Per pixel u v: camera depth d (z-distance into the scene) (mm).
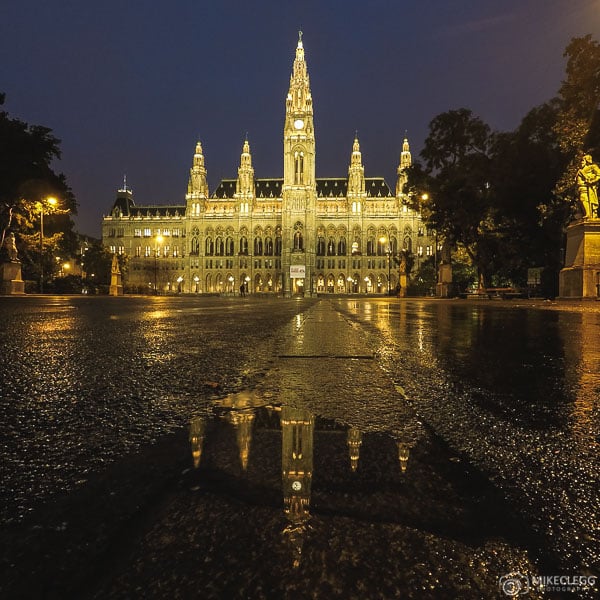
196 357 4383
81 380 3197
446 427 2092
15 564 939
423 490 1375
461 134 34688
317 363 4031
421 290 57844
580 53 21500
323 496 1314
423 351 4883
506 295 33938
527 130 32031
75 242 62875
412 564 963
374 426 2107
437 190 34531
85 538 1057
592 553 1029
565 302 20047
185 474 1476
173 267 145500
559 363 4035
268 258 140375
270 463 1590
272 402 2580
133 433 1960
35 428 2021
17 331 7160
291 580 896
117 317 10961
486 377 3371
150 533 1084
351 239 136375
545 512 1245
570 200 23641
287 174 133625
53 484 1387
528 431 2041
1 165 34188
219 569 929
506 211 33156
